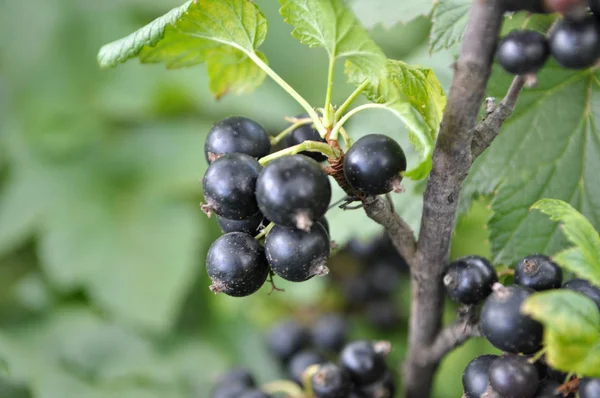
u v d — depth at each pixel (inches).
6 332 18.9
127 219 21.5
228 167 10.1
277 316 18.8
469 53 9.8
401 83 10.6
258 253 10.4
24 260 22.5
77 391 16.6
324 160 11.3
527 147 12.3
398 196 13.1
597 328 9.4
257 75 11.9
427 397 12.3
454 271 10.9
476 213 16.6
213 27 11.1
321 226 10.2
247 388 12.7
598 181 12.1
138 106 22.9
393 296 17.7
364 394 12.1
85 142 23.1
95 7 24.5
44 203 21.9
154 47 11.5
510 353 10.2
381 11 13.4
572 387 9.9
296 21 10.3
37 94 23.6
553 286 10.3
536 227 12.1
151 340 19.8
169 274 20.4
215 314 20.6
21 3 24.5
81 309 20.5
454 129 10.1
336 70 21.3
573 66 9.5
